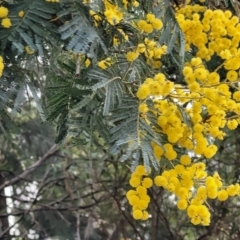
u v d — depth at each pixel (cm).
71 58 35
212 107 29
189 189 29
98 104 31
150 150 27
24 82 31
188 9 37
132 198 28
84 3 30
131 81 30
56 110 31
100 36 30
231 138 73
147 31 30
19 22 27
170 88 28
